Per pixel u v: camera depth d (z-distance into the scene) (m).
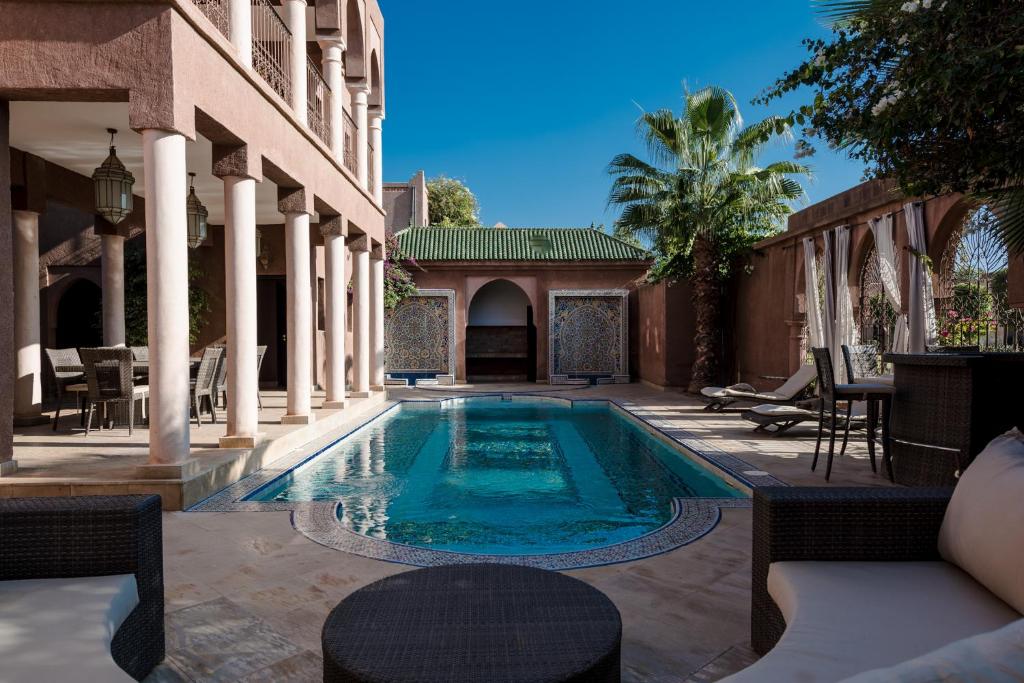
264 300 13.90
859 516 2.14
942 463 4.39
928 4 3.77
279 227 12.27
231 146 5.59
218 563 3.44
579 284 16.09
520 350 19.67
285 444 6.69
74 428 7.20
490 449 7.79
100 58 4.36
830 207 9.23
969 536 1.92
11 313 4.75
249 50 5.74
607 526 4.62
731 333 13.19
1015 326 6.02
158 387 4.62
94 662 1.57
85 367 6.54
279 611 2.82
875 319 8.59
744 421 9.00
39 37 4.34
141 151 7.15
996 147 3.81
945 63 3.44
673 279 13.49
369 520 4.77
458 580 2.20
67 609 1.84
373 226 11.20
